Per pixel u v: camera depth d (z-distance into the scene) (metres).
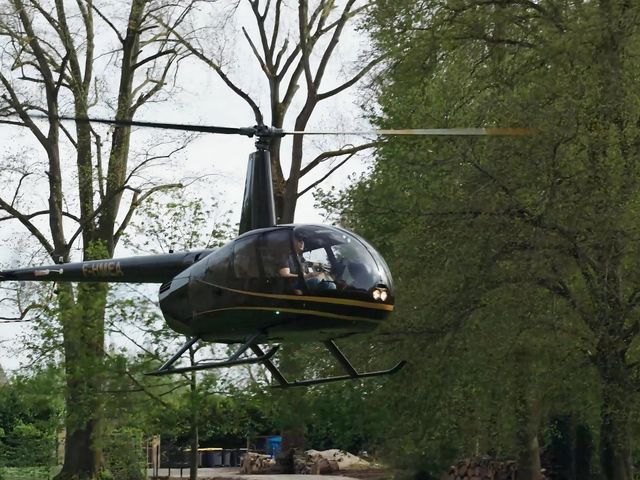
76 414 34.66
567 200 26.50
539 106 27.38
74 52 49.47
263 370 34.44
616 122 27.61
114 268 24.38
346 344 30.61
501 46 31.94
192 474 36.03
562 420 39.12
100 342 35.62
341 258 19.55
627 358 28.52
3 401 43.44
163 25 49.62
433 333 28.47
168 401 34.72
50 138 49.69
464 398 29.56
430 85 33.00
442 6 32.16
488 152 28.41
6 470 47.75
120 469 45.47
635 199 27.00
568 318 27.73
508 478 41.34
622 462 28.66
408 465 32.25
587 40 27.69
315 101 50.34
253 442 68.62
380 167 33.03
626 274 26.84
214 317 20.94
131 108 50.38
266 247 19.83
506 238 27.47
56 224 49.25
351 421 31.42
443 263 28.72
